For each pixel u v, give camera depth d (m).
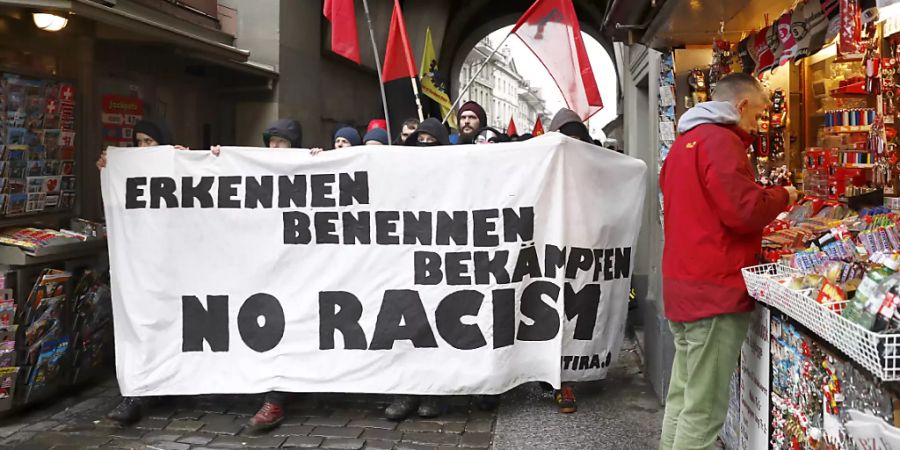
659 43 4.84
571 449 4.12
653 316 5.28
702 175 3.08
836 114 4.61
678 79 4.79
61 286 4.95
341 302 4.66
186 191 4.71
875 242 2.91
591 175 4.80
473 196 4.62
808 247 3.38
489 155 4.62
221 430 4.52
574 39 5.39
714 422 3.18
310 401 5.06
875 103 4.37
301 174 4.68
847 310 2.35
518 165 4.62
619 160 4.95
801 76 5.04
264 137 5.46
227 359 4.70
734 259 3.09
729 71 4.34
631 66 7.38
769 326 3.15
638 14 4.52
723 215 3.00
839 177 4.58
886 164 4.05
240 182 4.70
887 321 2.12
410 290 4.64
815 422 2.70
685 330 3.27
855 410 2.36
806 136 5.04
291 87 9.23
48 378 4.85
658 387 5.01
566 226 4.68
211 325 4.70
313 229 4.68
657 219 5.34
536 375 4.72
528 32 5.55
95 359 5.36
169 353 4.70
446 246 4.62
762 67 4.03
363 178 4.65
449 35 14.55
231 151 4.71
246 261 4.70
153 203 4.73
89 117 5.74
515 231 4.61
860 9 3.01
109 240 4.79
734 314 3.10
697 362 3.17
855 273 2.57
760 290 2.89
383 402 5.02
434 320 4.62
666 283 3.31
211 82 8.59
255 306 4.69
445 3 13.12
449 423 4.62
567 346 4.76
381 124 7.58
